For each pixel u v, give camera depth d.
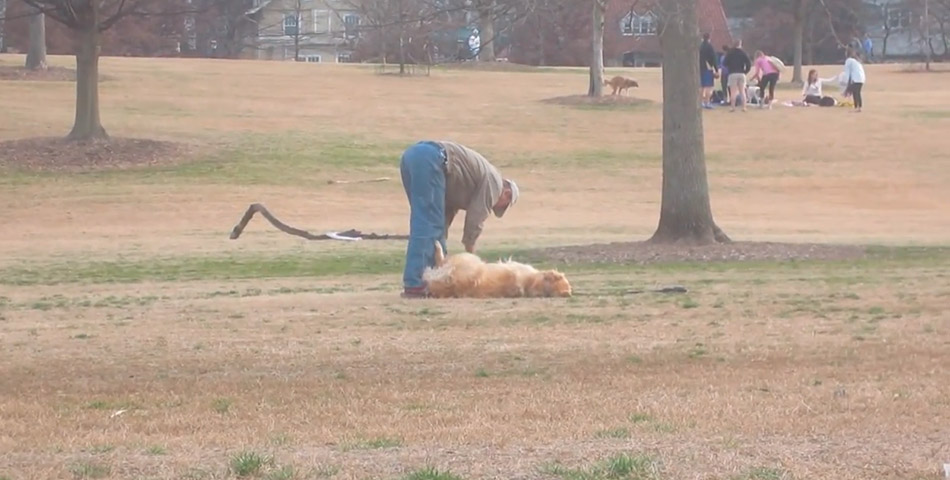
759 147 80.12
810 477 13.83
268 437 16.69
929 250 45.31
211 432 17.22
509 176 71.25
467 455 15.00
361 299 31.83
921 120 90.69
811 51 131.25
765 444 15.59
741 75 94.06
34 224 55.91
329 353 24.02
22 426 17.69
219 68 113.56
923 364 22.08
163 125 81.31
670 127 45.38
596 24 90.62
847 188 69.25
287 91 99.56
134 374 22.23
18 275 40.16
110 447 16.02
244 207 60.59
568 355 23.55
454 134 82.75
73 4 71.38
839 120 90.19
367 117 88.00
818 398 19.02
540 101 97.75
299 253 46.34
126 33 143.50
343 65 121.94
